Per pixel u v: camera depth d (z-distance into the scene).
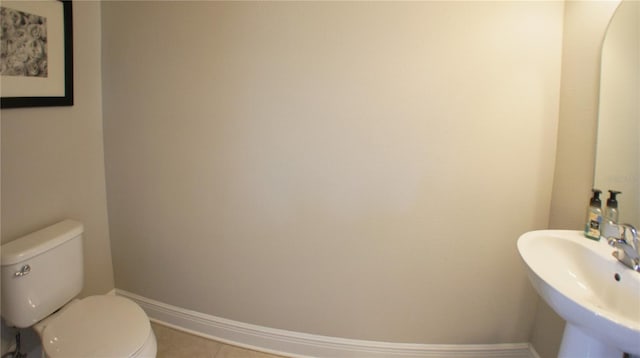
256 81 1.56
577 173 1.38
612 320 0.82
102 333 1.24
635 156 1.11
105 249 1.91
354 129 1.53
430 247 1.61
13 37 1.32
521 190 1.53
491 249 1.59
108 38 1.70
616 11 1.17
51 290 1.40
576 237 1.24
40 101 1.45
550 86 1.44
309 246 1.67
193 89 1.63
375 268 1.65
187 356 1.75
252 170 1.65
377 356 1.74
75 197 1.69
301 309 1.75
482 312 1.66
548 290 0.99
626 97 1.14
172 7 1.58
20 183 1.43
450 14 1.41
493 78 1.44
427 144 1.51
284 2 1.47
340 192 1.59
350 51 1.47
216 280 1.81
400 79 1.46
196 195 1.74
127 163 1.80
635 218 1.12
